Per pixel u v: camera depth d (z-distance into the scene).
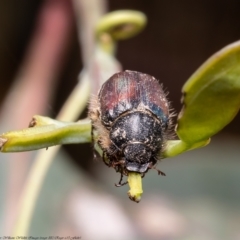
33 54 0.19
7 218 0.15
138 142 0.12
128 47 0.25
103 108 0.13
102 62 0.15
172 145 0.12
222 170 0.18
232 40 0.25
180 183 0.18
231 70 0.11
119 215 0.17
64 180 0.17
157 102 0.13
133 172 0.12
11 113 0.17
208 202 0.17
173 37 0.25
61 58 0.19
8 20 0.24
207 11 0.25
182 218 0.17
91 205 0.17
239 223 0.17
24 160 0.16
